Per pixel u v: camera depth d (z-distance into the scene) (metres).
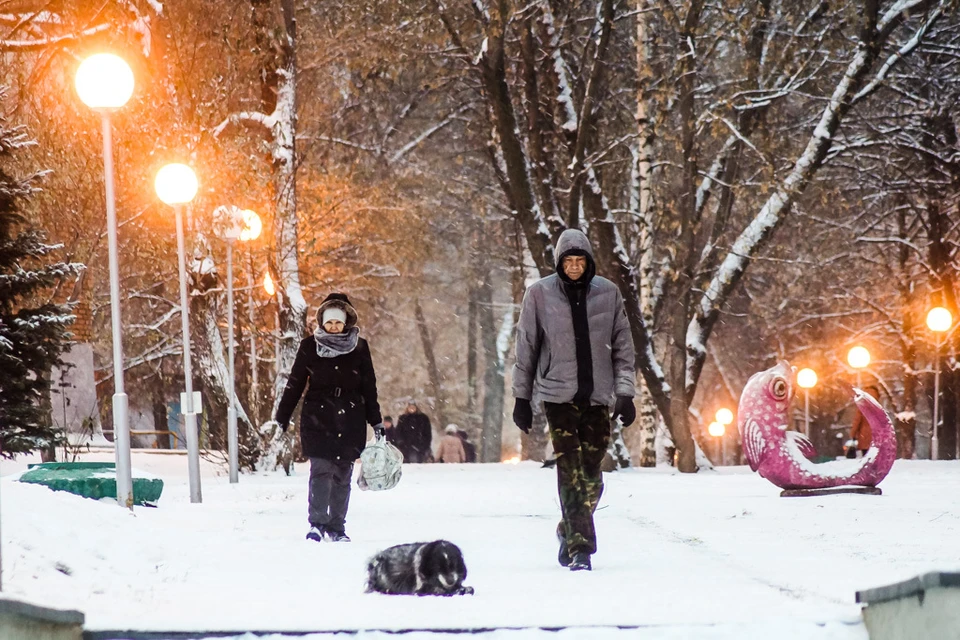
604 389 25.59
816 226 117.50
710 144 101.50
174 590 21.58
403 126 124.81
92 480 36.50
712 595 20.31
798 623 17.11
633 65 96.75
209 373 74.94
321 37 98.75
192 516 37.16
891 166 109.25
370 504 45.88
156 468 81.31
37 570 20.62
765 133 93.94
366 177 110.62
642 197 91.12
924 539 30.11
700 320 87.69
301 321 75.19
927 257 116.44
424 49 93.88
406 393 179.62
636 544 29.81
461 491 54.09
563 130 83.50
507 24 81.38
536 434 122.94
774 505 42.50
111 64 36.16
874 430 47.44
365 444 32.59
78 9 71.38
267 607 19.34
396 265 119.62
